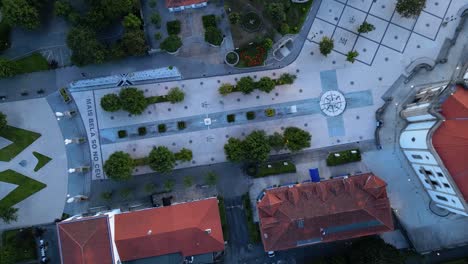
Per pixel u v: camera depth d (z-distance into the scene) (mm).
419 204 64438
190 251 57156
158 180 63625
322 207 56562
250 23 63500
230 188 64062
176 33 63469
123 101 59125
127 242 55031
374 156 64188
